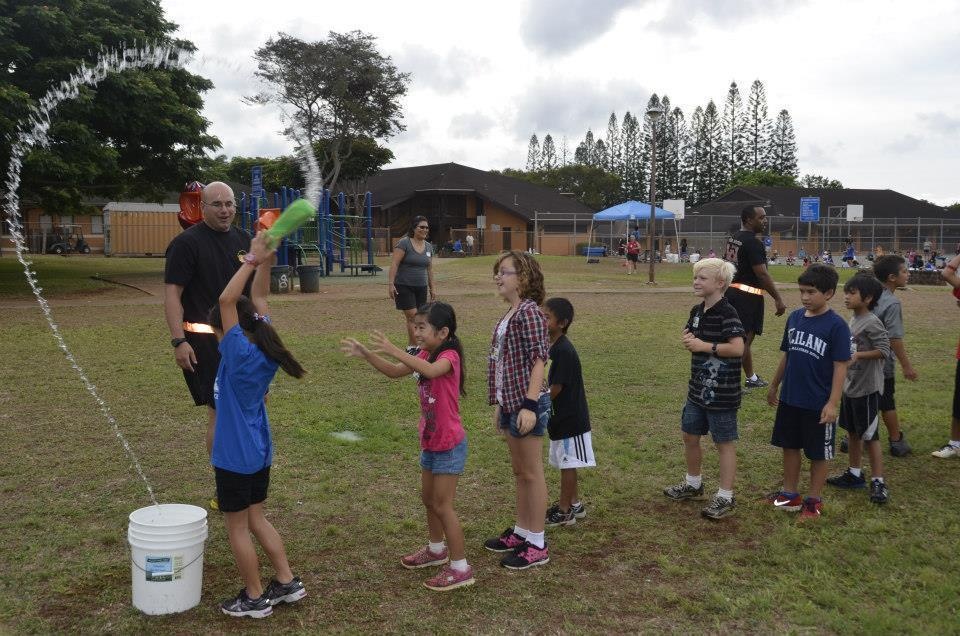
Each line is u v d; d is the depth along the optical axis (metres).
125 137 20.27
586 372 8.56
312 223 25.47
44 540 4.03
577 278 25.25
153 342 10.40
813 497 4.41
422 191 48.44
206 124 21.92
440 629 3.19
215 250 4.53
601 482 5.06
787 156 84.06
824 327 4.34
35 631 3.12
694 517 4.48
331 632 3.15
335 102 38.94
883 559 3.85
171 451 5.59
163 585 3.25
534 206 52.28
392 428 6.18
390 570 3.76
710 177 85.75
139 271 25.98
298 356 9.39
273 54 35.41
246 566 3.25
